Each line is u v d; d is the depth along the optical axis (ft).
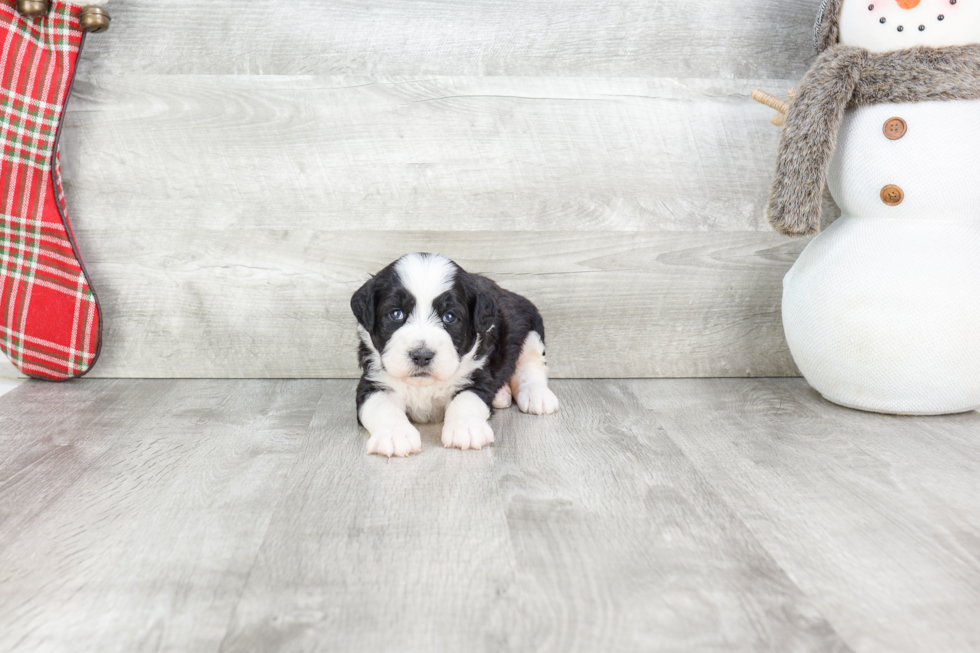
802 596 3.80
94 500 4.88
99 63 7.43
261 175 7.63
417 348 5.80
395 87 7.55
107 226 7.68
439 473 5.38
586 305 7.98
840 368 6.69
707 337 8.11
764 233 7.92
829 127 6.36
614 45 7.63
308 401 7.17
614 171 7.75
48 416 6.64
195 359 7.96
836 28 6.76
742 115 7.76
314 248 7.75
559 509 4.78
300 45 7.48
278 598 3.75
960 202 6.30
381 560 4.12
